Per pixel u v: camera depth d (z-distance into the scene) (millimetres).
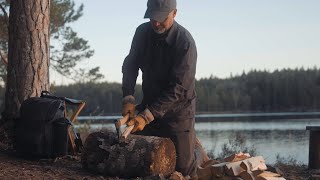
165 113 5387
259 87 93750
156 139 5281
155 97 5551
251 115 84875
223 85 89938
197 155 5988
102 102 30438
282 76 95625
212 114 83562
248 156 5020
